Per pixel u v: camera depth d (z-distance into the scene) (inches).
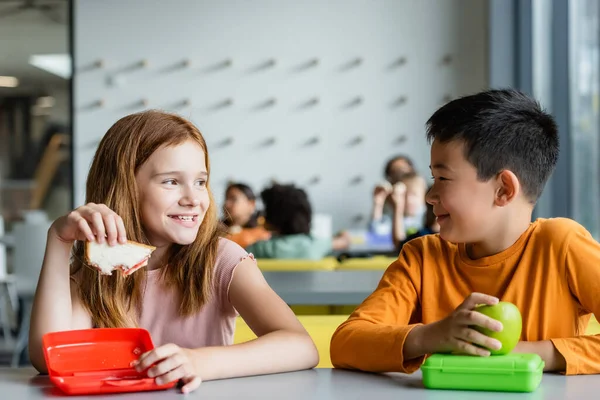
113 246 42.0
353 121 249.8
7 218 249.8
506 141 44.0
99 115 249.9
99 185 49.7
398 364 40.6
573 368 40.3
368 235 223.3
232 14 249.6
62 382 36.9
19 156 250.2
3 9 250.1
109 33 249.1
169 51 249.8
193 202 48.7
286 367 42.4
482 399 35.1
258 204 249.0
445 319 39.4
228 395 36.2
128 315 51.0
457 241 45.9
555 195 173.9
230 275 51.4
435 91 248.5
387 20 248.5
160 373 37.2
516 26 226.4
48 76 249.9
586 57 152.7
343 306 93.8
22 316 193.6
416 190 210.4
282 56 249.9
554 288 45.9
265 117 249.8
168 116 50.4
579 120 159.3
